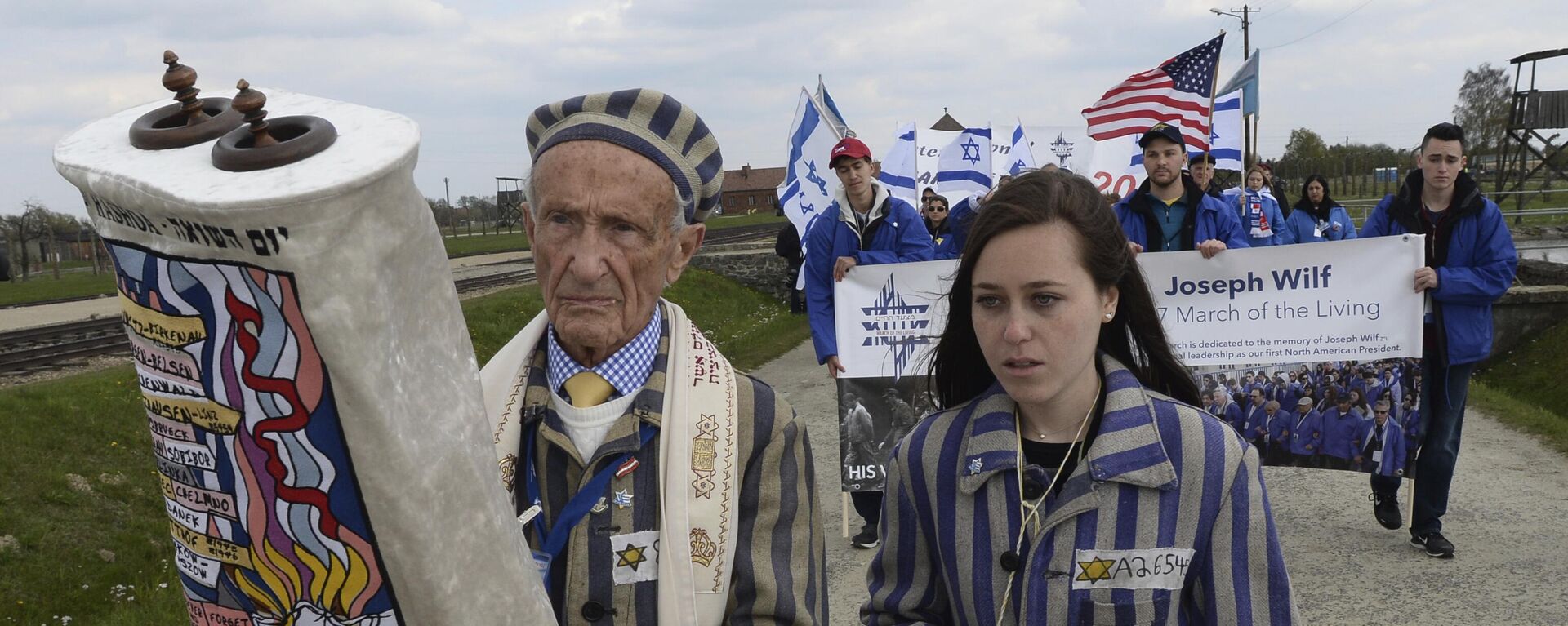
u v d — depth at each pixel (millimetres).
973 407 1752
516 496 1590
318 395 873
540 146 1533
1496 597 4605
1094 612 1583
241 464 921
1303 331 4980
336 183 795
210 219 793
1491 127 41219
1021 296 1547
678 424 1556
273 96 989
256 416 887
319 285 821
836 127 7746
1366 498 6094
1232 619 1579
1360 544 5340
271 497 925
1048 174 1627
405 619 966
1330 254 4902
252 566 965
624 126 1489
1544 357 10875
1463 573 4898
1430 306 4914
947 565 1700
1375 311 4898
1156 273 5055
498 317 14086
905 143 10852
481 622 995
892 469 1796
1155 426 1613
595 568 1522
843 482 5332
